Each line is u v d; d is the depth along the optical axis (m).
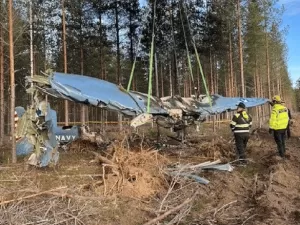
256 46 30.14
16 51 24.31
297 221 7.27
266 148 14.95
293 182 9.77
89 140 15.16
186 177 9.47
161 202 8.00
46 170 10.49
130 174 8.94
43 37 27.98
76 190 8.21
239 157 12.02
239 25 23.67
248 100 14.10
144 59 34.41
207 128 27.45
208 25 30.12
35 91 10.77
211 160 12.42
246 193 9.09
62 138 15.83
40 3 25.92
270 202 7.99
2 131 21.11
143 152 9.99
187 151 13.84
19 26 17.88
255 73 35.56
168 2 29.53
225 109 13.20
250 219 7.43
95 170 10.32
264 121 34.59
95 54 31.14
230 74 29.95
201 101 13.33
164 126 12.30
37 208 7.10
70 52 29.95
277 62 40.78
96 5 27.42
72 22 26.44
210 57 33.47
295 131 23.52
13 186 8.62
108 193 8.33
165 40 30.22
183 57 34.22
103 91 10.89
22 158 13.48
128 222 7.19
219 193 9.03
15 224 6.41
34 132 10.82
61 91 10.31
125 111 10.63
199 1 30.58
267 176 9.94
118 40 28.44
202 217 7.60
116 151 9.94
